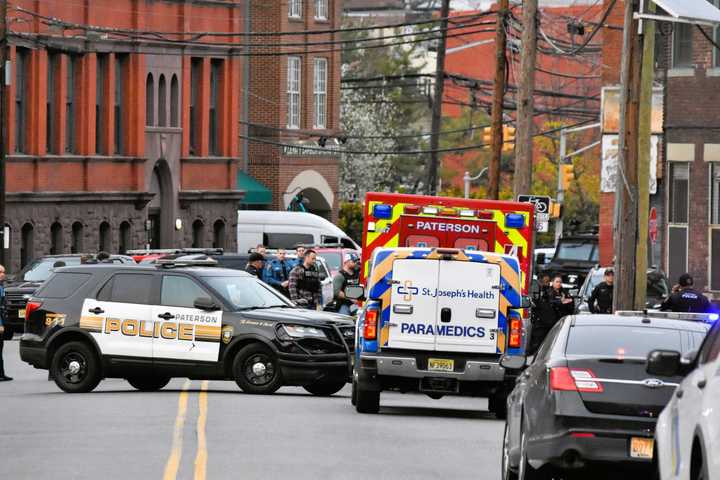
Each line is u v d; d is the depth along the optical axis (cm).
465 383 5422
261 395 6112
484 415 5725
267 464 4050
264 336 6097
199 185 15250
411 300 5406
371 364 5406
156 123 14525
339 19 19112
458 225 6781
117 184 13988
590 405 3400
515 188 9181
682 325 3609
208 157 15325
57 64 13238
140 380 6581
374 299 5428
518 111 9138
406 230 6788
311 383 6328
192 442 4488
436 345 5397
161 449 4331
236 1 15488
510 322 5409
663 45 10769
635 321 3644
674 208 10838
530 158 9150
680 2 6875
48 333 6300
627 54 6919
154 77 14450
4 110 10562
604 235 11281
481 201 6775
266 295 6419
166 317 6169
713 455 2523
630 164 6925
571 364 3441
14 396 6131
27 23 12800
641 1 6906
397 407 6022
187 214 15062
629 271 6925
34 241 12838
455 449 4497
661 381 3394
